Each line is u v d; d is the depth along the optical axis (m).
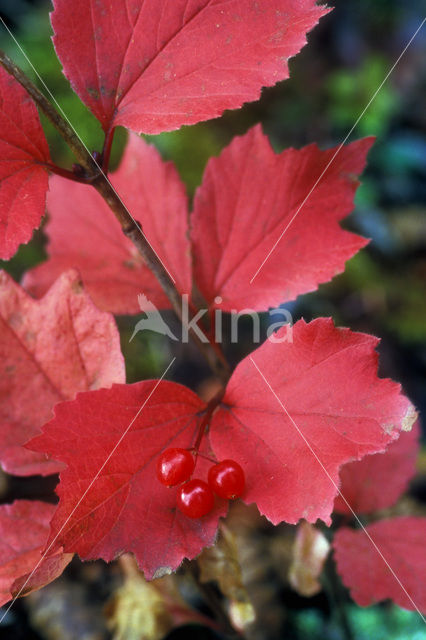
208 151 0.74
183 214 0.33
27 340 0.31
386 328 0.73
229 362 0.64
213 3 0.27
